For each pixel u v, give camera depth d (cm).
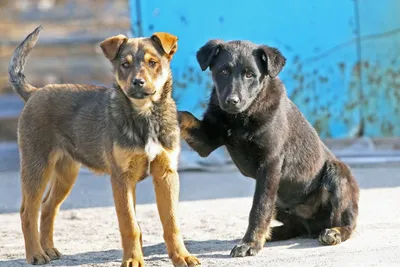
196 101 1431
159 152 760
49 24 2445
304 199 890
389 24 1445
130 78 760
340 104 1462
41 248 811
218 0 1427
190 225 959
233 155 880
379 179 1212
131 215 750
